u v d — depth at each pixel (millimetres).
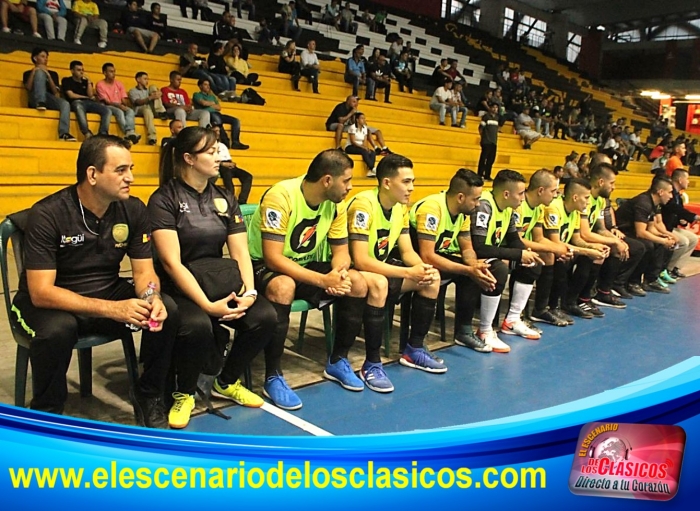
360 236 2994
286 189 2740
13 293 3695
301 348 3365
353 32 13812
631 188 13180
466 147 11367
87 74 7859
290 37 11906
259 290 2723
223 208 2566
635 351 3633
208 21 10727
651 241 5160
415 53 15188
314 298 2801
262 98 9195
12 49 7547
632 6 21281
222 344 2547
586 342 3791
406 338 3375
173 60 8977
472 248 3553
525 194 4094
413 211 3504
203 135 2432
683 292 5422
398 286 3086
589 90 20812
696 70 21984
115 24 9141
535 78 18828
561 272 4230
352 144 8852
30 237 2049
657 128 19141
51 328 1974
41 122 6633
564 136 15047
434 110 11953
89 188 2105
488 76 16922
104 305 2045
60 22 8172
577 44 24125
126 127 6977
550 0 21922
